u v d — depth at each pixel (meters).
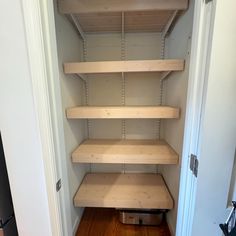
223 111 0.66
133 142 1.76
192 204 0.78
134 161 1.41
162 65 1.23
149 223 1.64
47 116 0.74
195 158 0.75
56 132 0.81
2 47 0.69
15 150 0.79
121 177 1.84
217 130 0.67
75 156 1.44
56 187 0.83
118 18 1.42
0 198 0.97
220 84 0.64
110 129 1.89
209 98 0.65
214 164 0.71
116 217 1.77
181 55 1.30
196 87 0.73
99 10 1.16
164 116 1.33
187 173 0.83
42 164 0.79
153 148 1.57
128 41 1.71
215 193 0.73
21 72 0.70
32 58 0.68
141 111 1.34
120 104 1.83
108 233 1.57
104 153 1.46
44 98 0.72
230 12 0.59
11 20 0.66
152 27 1.59
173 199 1.46
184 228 0.87
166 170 1.71
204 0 0.66
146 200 1.45
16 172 0.82
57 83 0.80
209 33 0.64
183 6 1.13
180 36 1.32
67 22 1.38
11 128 0.77
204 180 0.72
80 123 1.73
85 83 1.81
